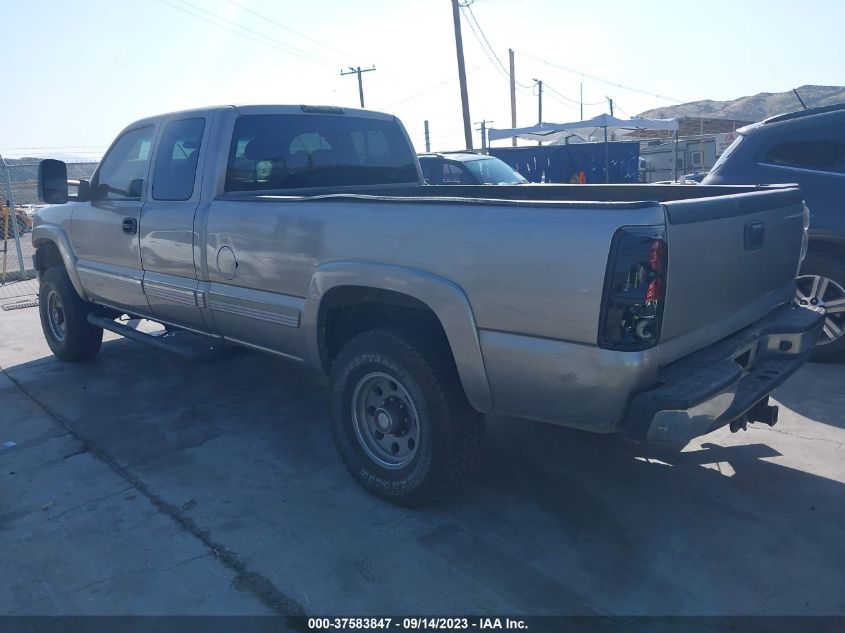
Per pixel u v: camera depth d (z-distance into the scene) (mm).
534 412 3219
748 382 3525
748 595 3023
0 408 5480
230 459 4441
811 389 5250
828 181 5652
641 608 2955
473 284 3203
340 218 3719
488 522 3637
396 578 3186
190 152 4789
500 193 5320
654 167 25047
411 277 3404
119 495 4016
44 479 4250
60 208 6219
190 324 5027
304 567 3281
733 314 3490
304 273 3957
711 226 3139
